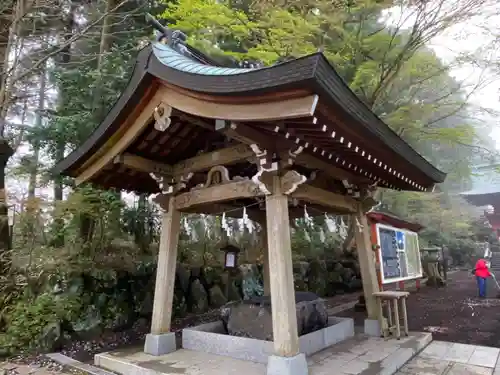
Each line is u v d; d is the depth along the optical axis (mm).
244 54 7785
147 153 4820
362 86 8711
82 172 5012
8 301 5570
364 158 4379
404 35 8688
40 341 5117
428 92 11219
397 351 4293
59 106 8156
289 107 2838
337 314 7684
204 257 9008
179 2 7730
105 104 7648
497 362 4145
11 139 9258
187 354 4418
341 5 7824
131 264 7211
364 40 8398
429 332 5684
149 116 4020
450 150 18766
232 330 4719
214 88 3154
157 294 4734
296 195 4051
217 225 10266
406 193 13008
